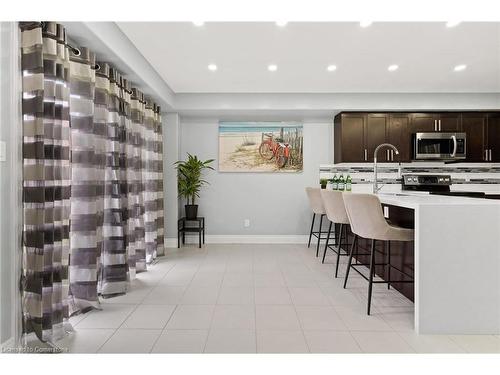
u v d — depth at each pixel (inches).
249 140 233.6
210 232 234.4
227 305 116.0
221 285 138.4
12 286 82.1
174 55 148.2
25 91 85.5
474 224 95.6
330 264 173.6
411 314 109.0
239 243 232.7
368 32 126.8
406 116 214.4
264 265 171.5
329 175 232.7
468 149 214.8
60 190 94.0
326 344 88.6
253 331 96.1
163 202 207.5
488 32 126.7
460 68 165.6
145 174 177.9
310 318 105.2
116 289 127.0
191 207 219.1
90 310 111.7
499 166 229.9
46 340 87.8
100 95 122.1
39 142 85.2
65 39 98.1
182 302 119.1
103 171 122.8
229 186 234.1
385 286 136.9
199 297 124.2
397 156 214.5
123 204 136.4
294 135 233.6
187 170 218.8
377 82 187.6
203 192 234.4
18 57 84.1
